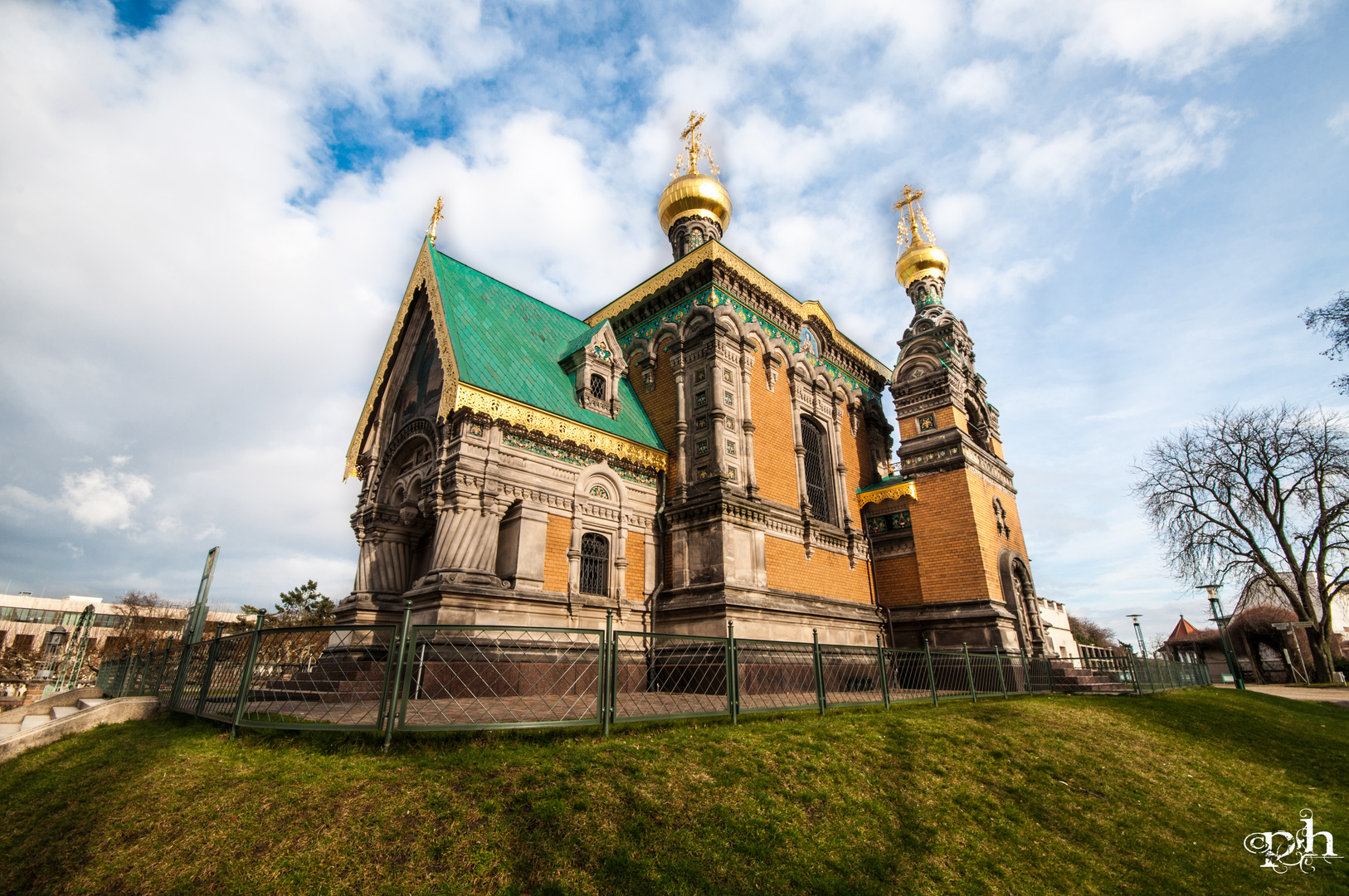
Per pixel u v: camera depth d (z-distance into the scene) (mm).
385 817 6605
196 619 15586
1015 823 8875
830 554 23078
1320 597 35906
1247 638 53781
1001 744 11664
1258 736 16156
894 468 29328
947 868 7496
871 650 13805
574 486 18188
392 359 21750
